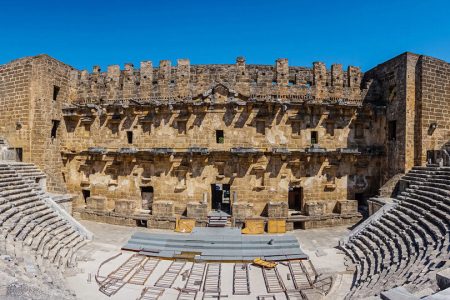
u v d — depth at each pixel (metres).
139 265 21.58
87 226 31.38
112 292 17.47
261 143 32.34
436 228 19.16
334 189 33.47
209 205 32.47
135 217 31.72
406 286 11.79
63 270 19.41
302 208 32.94
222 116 32.25
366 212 33.06
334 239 27.70
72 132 35.59
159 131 33.16
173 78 33.75
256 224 29.36
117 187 34.31
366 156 33.88
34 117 32.84
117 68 34.72
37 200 25.75
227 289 18.41
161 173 33.09
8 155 32.25
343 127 33.62
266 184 32.12
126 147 34.09
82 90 35.66
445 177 25.36
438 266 13.60
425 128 31.08
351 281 18.92
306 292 17.50
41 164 32.59
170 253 23.55
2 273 12.07
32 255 17.69
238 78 32.28
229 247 24.33
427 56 31.34
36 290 11.57
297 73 33.47
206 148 31.91
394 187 30.73
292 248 24.33
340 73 33.75
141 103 32.69
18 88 33.41
